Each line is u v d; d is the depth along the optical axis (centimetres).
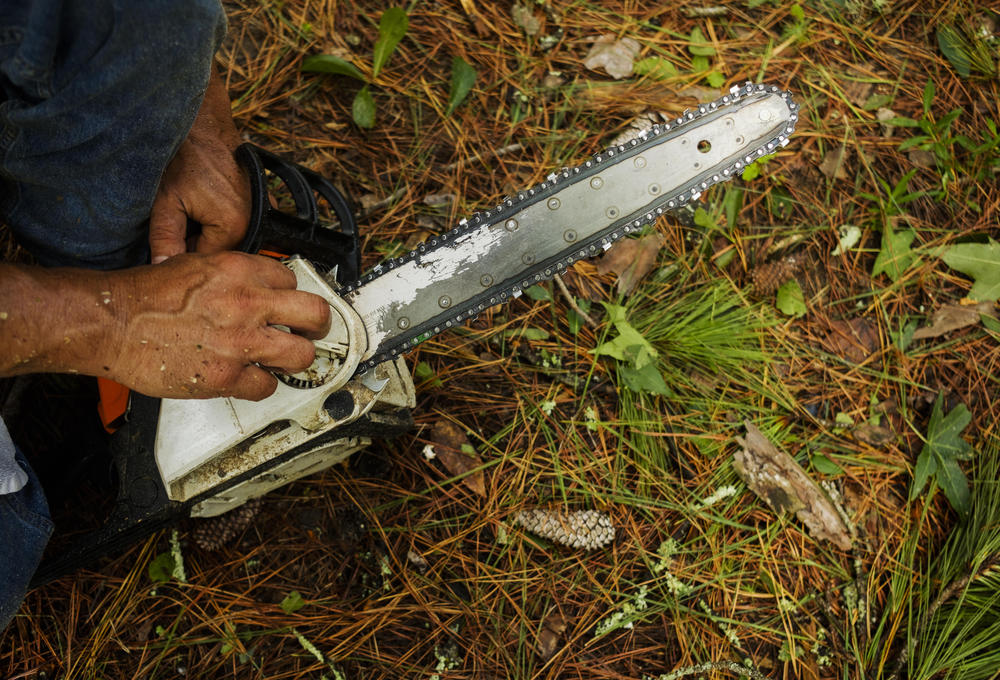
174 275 126
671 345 215
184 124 132
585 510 205
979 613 187
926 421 218
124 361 127
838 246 230
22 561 146
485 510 204
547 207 151
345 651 194
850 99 245
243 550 201
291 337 133
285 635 195
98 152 128
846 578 204
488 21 246
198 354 128
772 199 233
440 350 213
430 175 230
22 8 112
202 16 117
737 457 208
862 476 213
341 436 162
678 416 212
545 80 243
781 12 253
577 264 224
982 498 200
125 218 142
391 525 204
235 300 128
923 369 222
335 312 146
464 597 199
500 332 217
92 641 190
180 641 191
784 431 214
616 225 151
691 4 252
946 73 250
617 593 200
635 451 209
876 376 220
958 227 234
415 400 194
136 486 155
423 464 209
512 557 202
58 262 151
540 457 209
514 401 214
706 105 146
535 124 238
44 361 122
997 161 235
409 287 152
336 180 228
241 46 234
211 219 160
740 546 204
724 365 216
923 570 206
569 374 215
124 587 194
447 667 194
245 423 147
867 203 236
